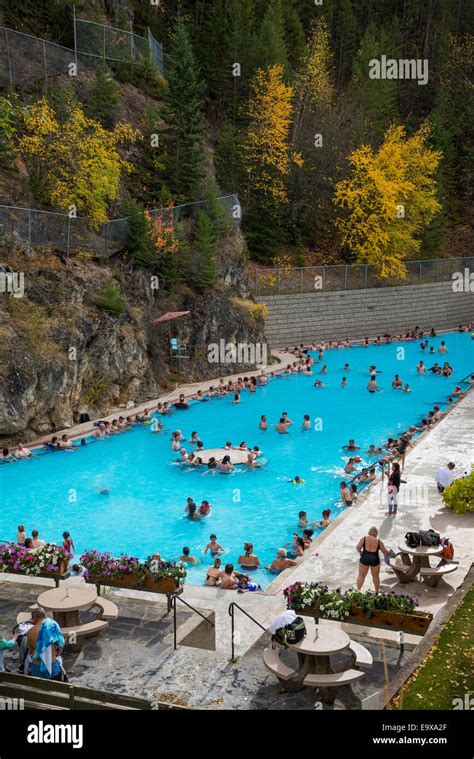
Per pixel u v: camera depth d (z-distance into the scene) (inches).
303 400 1499.8
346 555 668.1
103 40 1921.8
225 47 2469.2
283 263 2278.5
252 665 454.9
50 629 402.6
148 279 1534.2
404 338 2185.0
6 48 1614.2
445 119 2997.0
